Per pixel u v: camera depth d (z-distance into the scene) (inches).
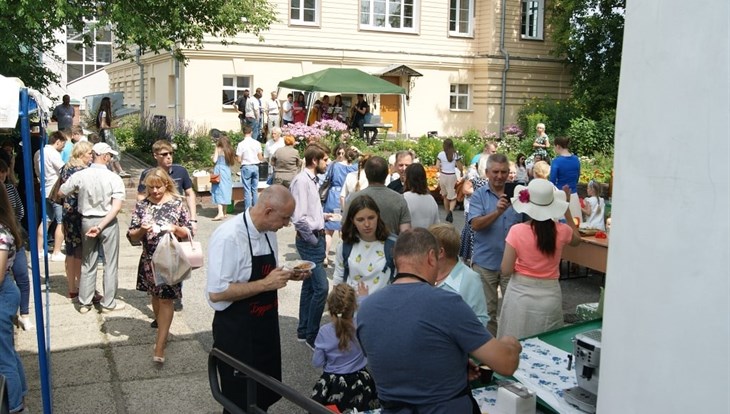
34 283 177.2
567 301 326.6
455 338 106.2
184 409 199.5
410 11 1084.5
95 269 281.4
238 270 159.3
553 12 1143.0
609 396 82.4
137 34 595.8
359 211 189.3
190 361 234.2
